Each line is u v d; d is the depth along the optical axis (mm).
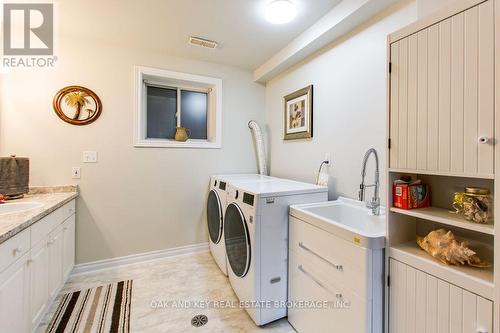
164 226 2752
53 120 2275
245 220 1785
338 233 1297
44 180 2256
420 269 1027
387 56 1183
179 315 1794
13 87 2158
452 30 926
